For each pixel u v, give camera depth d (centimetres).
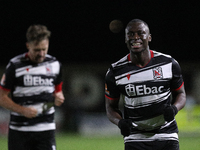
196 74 6397
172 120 1561
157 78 1533
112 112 1622
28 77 1423
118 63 1577
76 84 6569
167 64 1547
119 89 1589
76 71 6625
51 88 1466
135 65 1551
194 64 6450
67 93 6519
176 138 1561
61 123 5481
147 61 1544
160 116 1531
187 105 5150
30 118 1440
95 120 5391
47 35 1359
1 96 1422
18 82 1423
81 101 5747
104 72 6644
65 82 6575
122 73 1557
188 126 5091
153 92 1528
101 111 6397
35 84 1431
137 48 1517
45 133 1455
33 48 1358
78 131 5394
